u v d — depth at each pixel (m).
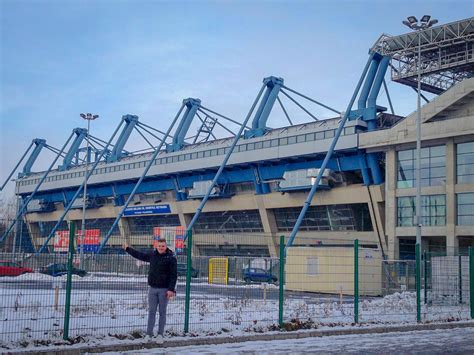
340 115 61.47
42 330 12.36
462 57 54.25
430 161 50.06
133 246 17.09
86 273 13.79
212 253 29.20
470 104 48.25
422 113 49.97
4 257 12.21
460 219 47.41
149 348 12.54
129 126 89.38
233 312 16.56
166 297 13.08
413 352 12.82
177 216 78.19
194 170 71.69
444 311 21.66
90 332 12.96
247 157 64.94
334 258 22.30
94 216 90.50
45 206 99.56
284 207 63.97
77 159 106.12
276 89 69.31
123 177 81.56
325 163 53.50
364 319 18.08
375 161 55.38
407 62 58.66
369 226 57.91
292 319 16.30
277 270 20.31
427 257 25.11
